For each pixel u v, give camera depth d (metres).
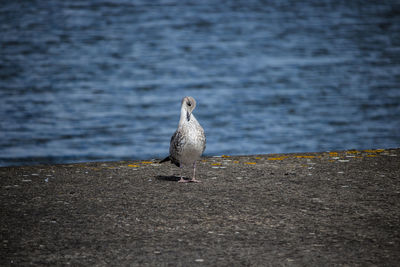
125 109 38.09
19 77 49.00
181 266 5.45
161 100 41.47
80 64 56.66
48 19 89.00
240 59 60.72
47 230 6.53
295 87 46.03
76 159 25.86
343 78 49.28
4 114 35.53
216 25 87.88
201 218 6.98
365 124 33.28
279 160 10.68
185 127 8.79
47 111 36.69
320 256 5.67
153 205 7.59
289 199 7.84
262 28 85.69
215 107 39.34
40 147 28.05
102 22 88.06
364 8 111.12
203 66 56.72
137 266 5.46
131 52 64.44
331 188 8.43
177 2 115.31
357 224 6.67
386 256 5.65
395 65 55.59
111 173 9.70
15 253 5.80
